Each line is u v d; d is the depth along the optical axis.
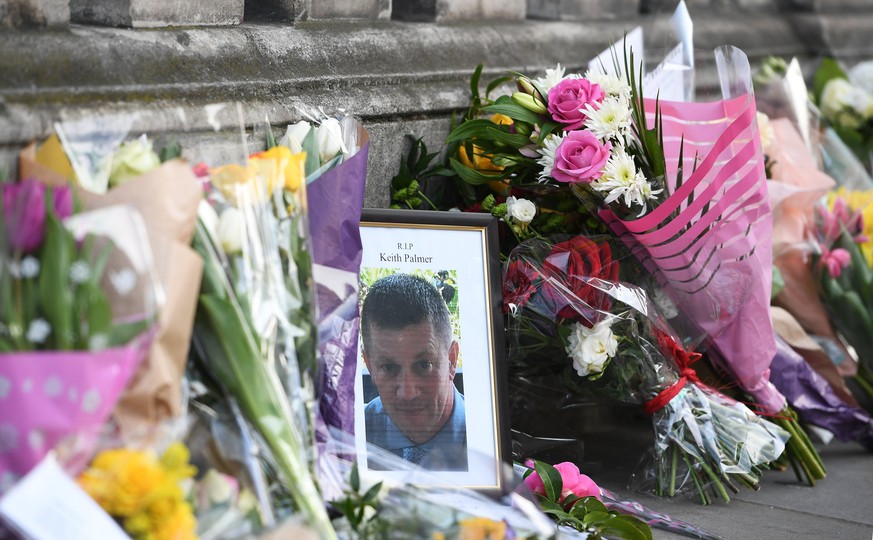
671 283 2.75
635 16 4.37
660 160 2.66
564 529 2.22
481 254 2.51
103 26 2.46
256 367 1.78
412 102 3.05
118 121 1.96
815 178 3.38
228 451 1.76
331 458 1.96
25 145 2.04
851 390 3.47
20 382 1.49
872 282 3.32
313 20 2.94
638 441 3.22
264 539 1.67
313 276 1.97
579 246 2.66
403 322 2.41
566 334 2.66
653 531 2.48
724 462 2.70
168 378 1.63
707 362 2.96
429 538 1.85
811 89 4.90
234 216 1.83
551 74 2.78
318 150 2.29
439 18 3.42
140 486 1.56
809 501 2.78
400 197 2.95
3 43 2.07
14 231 1.58
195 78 2.45
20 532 1.44
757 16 4.99
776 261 3.33
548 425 2.95
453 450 2.36
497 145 2.87
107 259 1.58
